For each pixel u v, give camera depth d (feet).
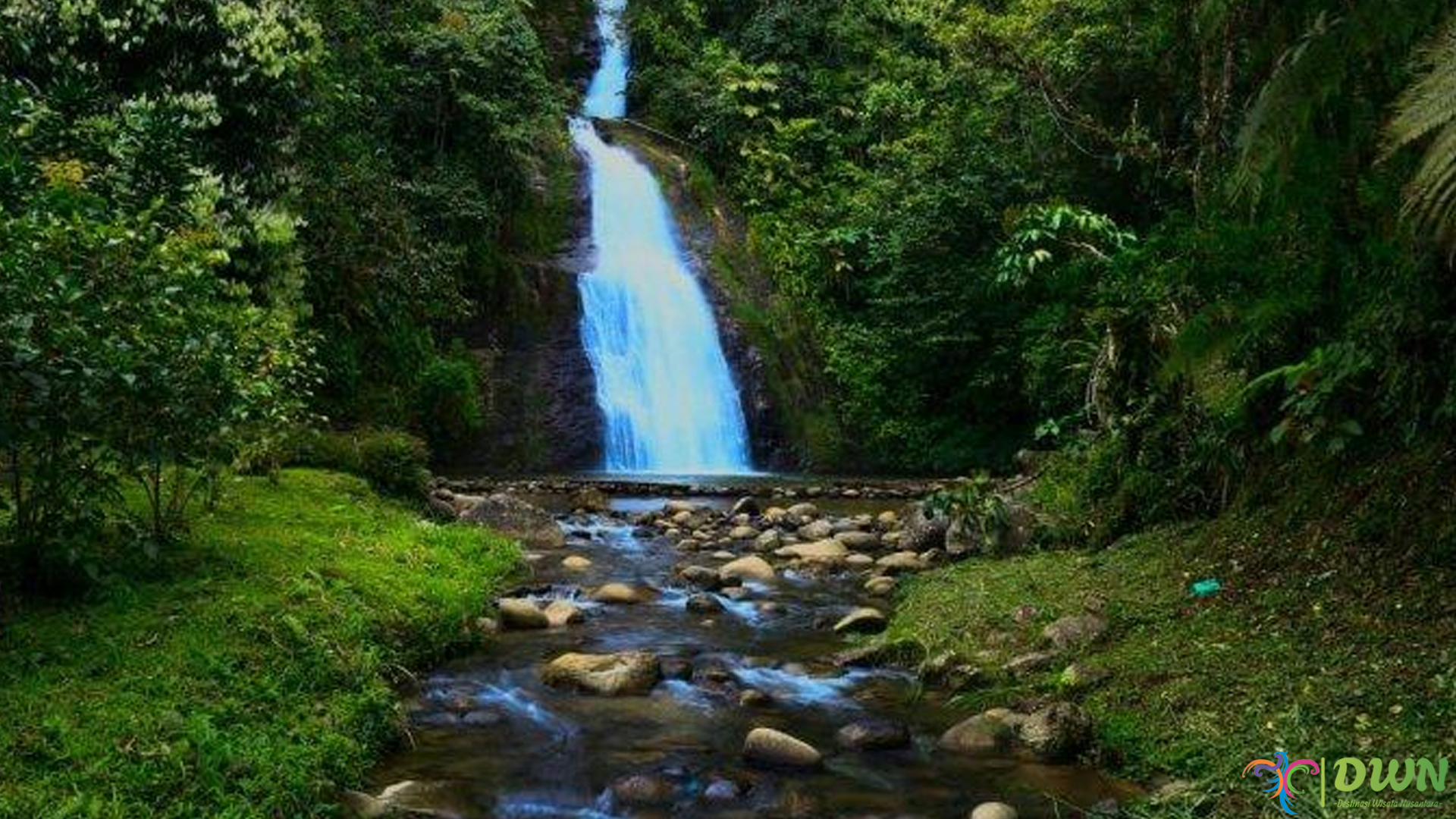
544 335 50.42
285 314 23.63
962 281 49.16
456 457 44.88
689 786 10.01
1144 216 42.91
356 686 11.29
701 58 72.90
